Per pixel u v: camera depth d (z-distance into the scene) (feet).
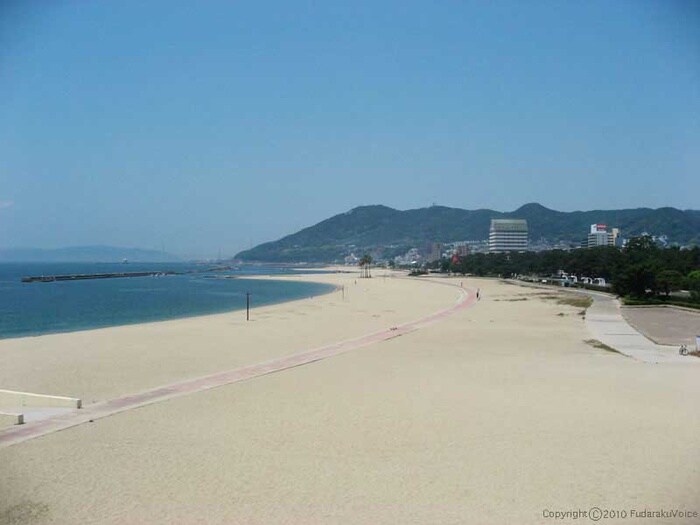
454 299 304.30
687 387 87.51
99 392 86.22
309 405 77.05
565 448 59.06
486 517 43.73
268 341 144.36
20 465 54.39
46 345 138.00
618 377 95.66
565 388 87.04
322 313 230.07
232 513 44.47
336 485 49.83
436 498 47.16
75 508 45.24
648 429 65.31
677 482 50.16
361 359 115.85
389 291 399.44
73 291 408.26
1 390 79.56
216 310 260.42
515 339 145.69
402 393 84.12
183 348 132.57
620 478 51.13
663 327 169.48
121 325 200.44
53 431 64.95
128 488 49.11
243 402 79.00
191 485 49.80
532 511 44.73
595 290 357.20
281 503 46.24
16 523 42.65
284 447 59.72
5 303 301.02
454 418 70.23
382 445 60.29
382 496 47.57
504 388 87.25
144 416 71.67
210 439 62.34
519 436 63.05
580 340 143.43
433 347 132.67
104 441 61.52
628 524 42.52
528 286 423.23
